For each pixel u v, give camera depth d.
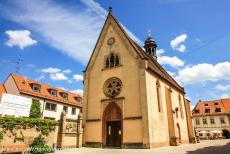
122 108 23.80
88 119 26.12
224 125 61.22
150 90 23.84
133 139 21.91
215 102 67.50
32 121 18.44
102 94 26.12
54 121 20.59
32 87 40.22
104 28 29.31
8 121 16.72
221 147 20.78
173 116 27.59
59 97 45.50
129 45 25.88
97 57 28.52
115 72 25.94
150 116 22.33
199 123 64.81
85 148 22.06
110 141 23.91
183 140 31.77
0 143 15.92
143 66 23.70
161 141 23.67
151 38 43.22
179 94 35.75
